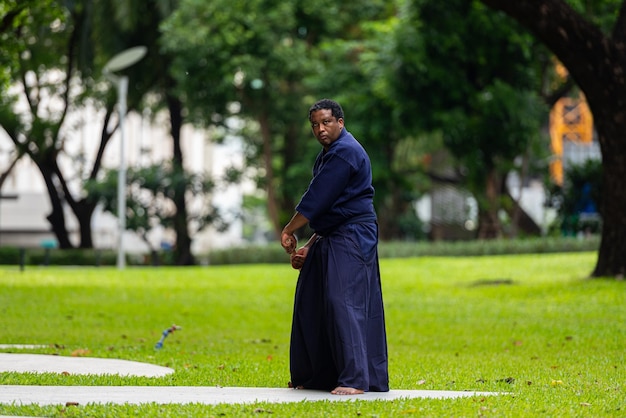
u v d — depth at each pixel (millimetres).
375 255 16219
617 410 14680
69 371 19438
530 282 48750
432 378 19359
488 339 29641
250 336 30328
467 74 78562
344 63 89188
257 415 13273
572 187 83125
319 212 15977
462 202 127438
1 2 47562
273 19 86375
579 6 64625
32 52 87875
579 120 141250
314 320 16266
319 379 16375
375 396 15469
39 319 34062
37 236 126500
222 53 85125
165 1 88375
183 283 52938
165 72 93188
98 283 51969
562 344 28000
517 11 41719
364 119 86875
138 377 18016
